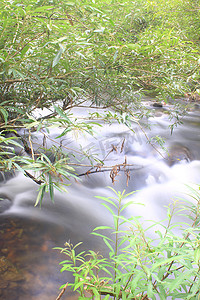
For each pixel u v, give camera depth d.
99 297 0.88
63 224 2.11
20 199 2.31
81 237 2.01
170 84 2.58
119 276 0.90
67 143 3.59
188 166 3.83
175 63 2.42
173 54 2.34
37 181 2.26
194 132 5.09
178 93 2.81
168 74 2.45
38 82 1.86
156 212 2.73
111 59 2.12
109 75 2.50
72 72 1.98
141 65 2.38
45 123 1.64
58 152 2.49
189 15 5.11
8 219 1.99
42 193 1.40
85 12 1.85
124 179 3.22
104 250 1.90
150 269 0.77
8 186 2.47
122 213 2.59
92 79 2.39
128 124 2.07
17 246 1.71
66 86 2.23
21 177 2.66
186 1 5.00
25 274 1.50
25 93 2.35
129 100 3.29
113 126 4.72
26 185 2.55
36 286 1.43
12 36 1.61
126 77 2.56
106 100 3.13
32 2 1.51
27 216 2.08
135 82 2.82
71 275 1.56
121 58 2.15
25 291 1.38
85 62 2.14
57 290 1.43
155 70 2.52
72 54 1.90
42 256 1.67
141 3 3.21
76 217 2.28
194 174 3.66
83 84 2.49
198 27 5.04
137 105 3.69
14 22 1.56
